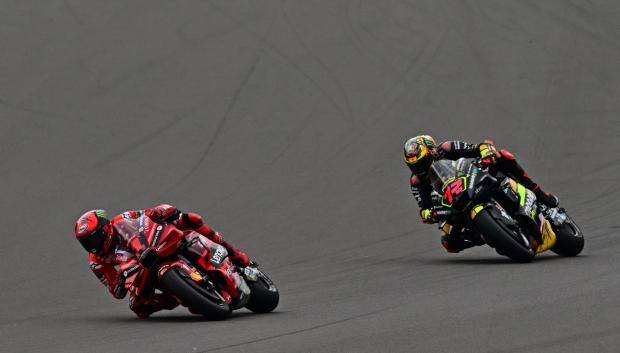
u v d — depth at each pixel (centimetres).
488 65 7331
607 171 5141
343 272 3409
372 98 6762
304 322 2448
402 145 5866
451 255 3669
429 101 6656
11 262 3953
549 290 2619
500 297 2572
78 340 2400
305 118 6444
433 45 7756
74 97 6912
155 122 6456
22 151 5944
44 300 3247
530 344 1948
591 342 1927
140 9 8638
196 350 2119
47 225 4612
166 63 7550
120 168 5622
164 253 2527
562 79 7006
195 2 8781
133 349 2181
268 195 5019
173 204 4925
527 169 5294
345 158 5684
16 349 2341
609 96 6656
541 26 8088
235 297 2627
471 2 8675
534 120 6238
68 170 5603
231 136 6169
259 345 2136
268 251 3962
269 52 7700
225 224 4503
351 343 2089
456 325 2203
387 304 2642
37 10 8631
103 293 3334
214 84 7125
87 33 8150
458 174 3391
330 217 4534
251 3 8738
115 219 2678
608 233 3772
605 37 7838
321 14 8462
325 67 7394
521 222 3350
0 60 7600
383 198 4850
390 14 8431
